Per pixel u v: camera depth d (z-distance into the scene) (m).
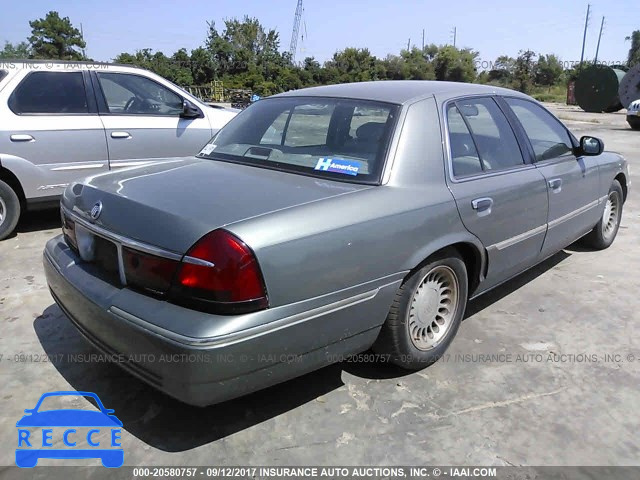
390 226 2.71
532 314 4.04
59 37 65.06
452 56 60.44
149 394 2.96
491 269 3.51
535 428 2.75
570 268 5.03
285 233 2.36
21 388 2.99
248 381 2.34
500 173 3.56
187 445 2.59
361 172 2.89
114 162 5.93
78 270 2.80
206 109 6.58
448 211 3.03
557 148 4.33
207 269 2.23
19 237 5.66
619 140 15.51
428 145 3.09
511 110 3.93
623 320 3.96
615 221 5.60
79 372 3.15
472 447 2.61
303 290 2.40
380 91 3.36
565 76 61.31
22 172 5.41
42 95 5.56
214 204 2.51
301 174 3.00
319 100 3.44
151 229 2.42
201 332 2.18
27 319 3.80
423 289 3.07
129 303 2.41
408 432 2.70
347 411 2.86
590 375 3.23
